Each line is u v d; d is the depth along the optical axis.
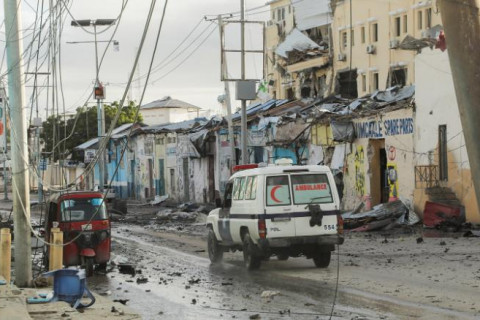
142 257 23.52
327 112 37.28
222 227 20.53
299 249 18.48
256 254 18.70
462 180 29.23
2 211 51.22
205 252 24.62
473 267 17.45
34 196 75.94
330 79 53.06
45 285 16.94
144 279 17.78
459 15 5.80
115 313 12.28
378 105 34.91
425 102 31.19
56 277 13.19
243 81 37.34
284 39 59.50
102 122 53.03
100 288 16.88
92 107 82.00
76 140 81.00
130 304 14.21
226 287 16.06
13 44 16.36
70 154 80.56
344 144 37.12
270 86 63.75
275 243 18.09
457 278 15.88
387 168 33.94
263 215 18.14
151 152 68.75
